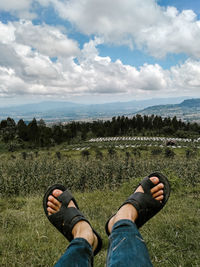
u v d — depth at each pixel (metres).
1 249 2.97
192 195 7.05
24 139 83.31
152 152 46.81
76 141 91.12
